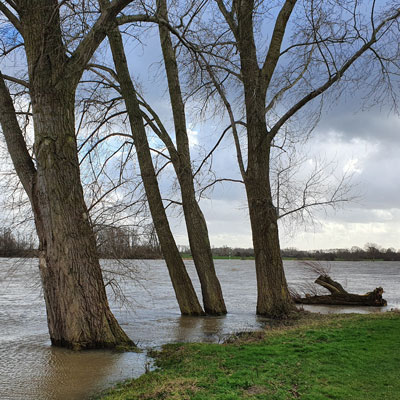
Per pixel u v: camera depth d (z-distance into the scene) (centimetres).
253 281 3656
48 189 873
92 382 657
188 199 1570
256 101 1434
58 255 868
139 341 985
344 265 9312
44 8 881
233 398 516
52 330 895
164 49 1603
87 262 883
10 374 703
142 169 1462
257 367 656
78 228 884
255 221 1463
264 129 1455
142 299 2044
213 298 1498
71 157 899
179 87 1602
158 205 1487
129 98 1418
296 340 852
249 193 1486
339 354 718
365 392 535
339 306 1917
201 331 1135
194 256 1554
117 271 1121
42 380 670
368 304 1908
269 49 1480
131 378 671
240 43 1456
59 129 887
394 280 3950
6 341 988
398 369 627
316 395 525
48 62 887
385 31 1259
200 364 695
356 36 1291
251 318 1380
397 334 866
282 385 569
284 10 1473
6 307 1744
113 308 1703
